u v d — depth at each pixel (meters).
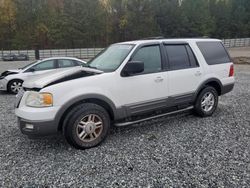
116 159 3.73
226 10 71.88
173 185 3.06
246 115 5.84
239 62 22.52
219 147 4.08
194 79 5.28
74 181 3.18
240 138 4.45
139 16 58.88
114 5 58.06
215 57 5.79
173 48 5.08
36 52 38.03
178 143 4.26
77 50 40.56
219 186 3.01
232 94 8.34
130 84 4.40
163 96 4.82
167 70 4.88
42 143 4.36
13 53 36.91
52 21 52.31
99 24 56.00
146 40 4.85
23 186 3.09
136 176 3.27
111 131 4.86
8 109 6.82
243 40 59.38
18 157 3.85
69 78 4.02
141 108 4.57
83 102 4.08
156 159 3.70
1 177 3.29
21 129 3.90
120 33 58.41
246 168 3.40
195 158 3.71
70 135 3.92
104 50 5.31
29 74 9.27
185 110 5.33
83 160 3.71
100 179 3.21
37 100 3.77
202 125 5.14
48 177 3.28
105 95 4.14
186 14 65.50
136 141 4.38
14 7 52.06
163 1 64.56
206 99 5.63
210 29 67.12
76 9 54.22
